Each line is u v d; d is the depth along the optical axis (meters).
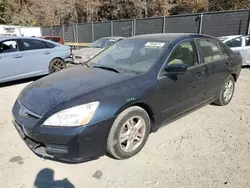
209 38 3.97
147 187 2.24
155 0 23.33
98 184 2.29
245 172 2.43
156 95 2.85
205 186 2.24
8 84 6.74
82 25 20.00
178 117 3.36
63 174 2.45
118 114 2.48
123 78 2.79
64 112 2.29
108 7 26.17
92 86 2.61
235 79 4.61
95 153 2.41
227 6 21.78
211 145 2.98
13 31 23.98
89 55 8.71
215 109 4.26
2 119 3.96
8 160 2.71
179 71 2.85
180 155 2.77
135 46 3.55
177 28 14.30
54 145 2.31
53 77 3.18
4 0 32.09
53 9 29.92
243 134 3.26
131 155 2.73
